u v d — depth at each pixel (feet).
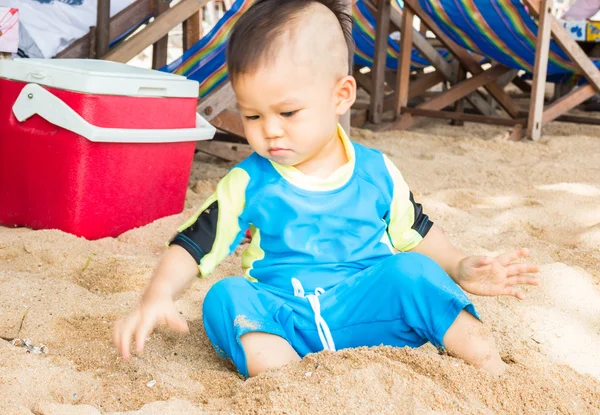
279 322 5.94
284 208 5.95
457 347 5.90
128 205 9.89
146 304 5.45
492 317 7.45
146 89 9.64
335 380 5.38
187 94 10.21
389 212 6.32
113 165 9.53
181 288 5.74
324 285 6.01
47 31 14.48
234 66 5.56
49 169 9.52
